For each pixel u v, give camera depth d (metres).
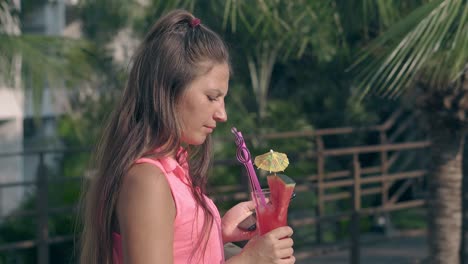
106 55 8.55
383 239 6.99
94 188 1.75
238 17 5.19
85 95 7.79
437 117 4.79
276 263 1.65
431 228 5.02
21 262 7.75
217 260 1.80
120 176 1.64
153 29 1.74
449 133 4.84
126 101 1.74
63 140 10.30
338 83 8.89
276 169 1.67
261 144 8.58
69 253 7.78
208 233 1.74
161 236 1.61
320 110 9.67
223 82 1.70
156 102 1.67
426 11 3.25
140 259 1.59
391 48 3.42
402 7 4.17
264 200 1.72
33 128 11.03
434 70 4.12
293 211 8.40
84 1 8.78
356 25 4.55
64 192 8.56
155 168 1.64
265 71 8.65
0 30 5.29
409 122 8.03
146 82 1.70
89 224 1.78
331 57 7.19
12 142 10.26
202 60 1.67
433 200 5.00
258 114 8.93
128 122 1.71
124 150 1.67
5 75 5.14
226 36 5.72
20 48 5.12
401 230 8.16
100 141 1.80
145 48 1.73
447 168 4.91
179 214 1.68
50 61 5.21
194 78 1.66
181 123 1.68
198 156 1.95
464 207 5.94
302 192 8.66
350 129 7.24
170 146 1.68
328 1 4.49
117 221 1.71
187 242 1.70
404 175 7.07
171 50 1.68
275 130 8.90
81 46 5.55
